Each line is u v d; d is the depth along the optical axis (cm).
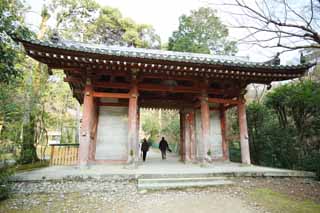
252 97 1756
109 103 1012
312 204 511
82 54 745
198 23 2308
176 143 2361
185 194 597
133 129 872
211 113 1168
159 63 808
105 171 743
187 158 1195
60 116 2205
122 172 721
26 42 686
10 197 569
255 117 1302
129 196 581
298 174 799
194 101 1203
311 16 363
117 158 955
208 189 647
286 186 701
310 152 998
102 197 575
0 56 661
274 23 376
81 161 796
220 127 1154
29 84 1255
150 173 706
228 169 823
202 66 838
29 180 646
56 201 543
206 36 2220
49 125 1672
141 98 1196
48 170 772
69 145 1061
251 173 776
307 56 858
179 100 1234
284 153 1066
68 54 743
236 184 702
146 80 1033
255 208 479
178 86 990
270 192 626
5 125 800
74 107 2672
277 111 1191
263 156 1198
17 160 1005
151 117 3794
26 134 1148
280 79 967
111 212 459
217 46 2136
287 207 485
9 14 705
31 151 1136
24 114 1121
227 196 579
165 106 1268
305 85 1060
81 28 1827
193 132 1196
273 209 471
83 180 677
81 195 595
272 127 1188
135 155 863
